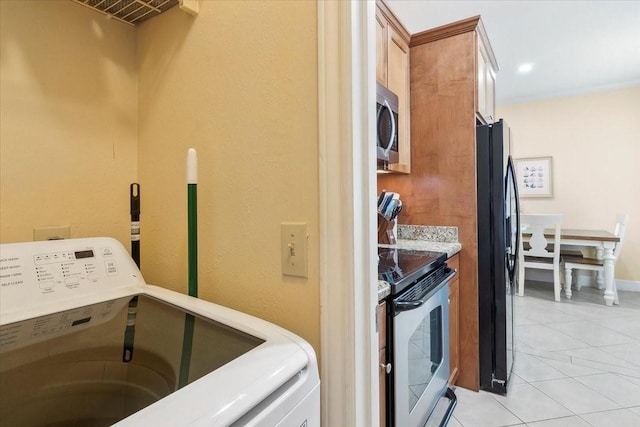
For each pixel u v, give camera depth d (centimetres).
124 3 103
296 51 75
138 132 119
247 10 85
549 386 204
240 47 86
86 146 109
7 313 75
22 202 97
